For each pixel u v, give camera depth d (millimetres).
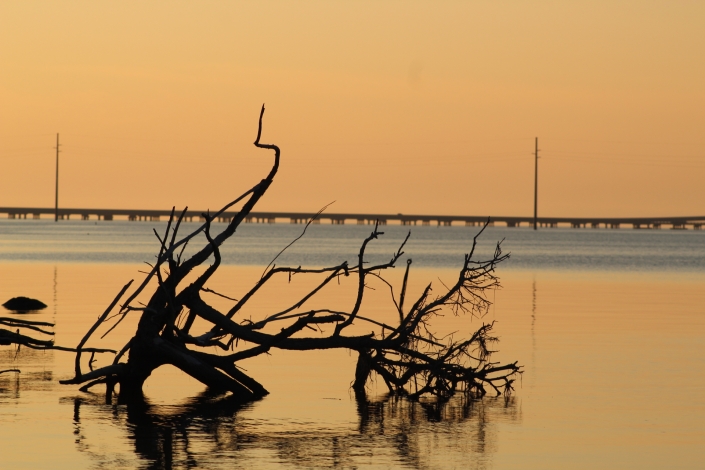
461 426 36000
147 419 36969
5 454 31094
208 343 43281
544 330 65188
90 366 43500
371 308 78750
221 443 33031
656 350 55188
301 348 43375
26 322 49875
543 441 33344
